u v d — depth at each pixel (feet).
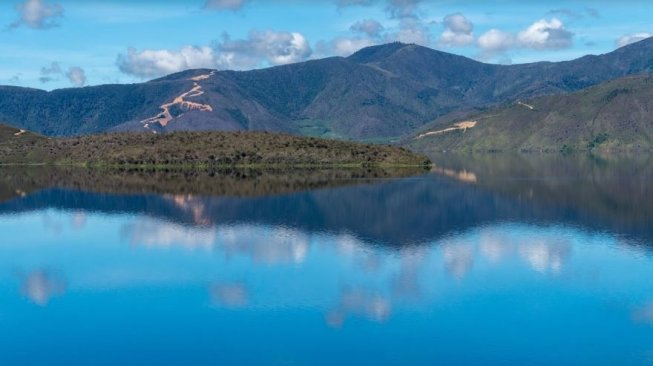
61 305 308.19
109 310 299.99
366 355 247.91
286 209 611.47
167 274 359.87
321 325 277.03
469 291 322.34
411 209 611.88
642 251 411.95
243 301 308.81
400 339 262.67
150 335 269.85
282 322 281.54
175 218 561.02
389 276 351.05
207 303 306.55
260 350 253.44
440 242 442.50
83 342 263.90
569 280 343.05
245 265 377.30
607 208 611.47
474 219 548.72
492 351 251.19
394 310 295.69
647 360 243.81
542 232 482.28
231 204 649.20
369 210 604.49
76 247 437.99
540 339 262.47
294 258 394.52
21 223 547.90
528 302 306.55
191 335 268.62
